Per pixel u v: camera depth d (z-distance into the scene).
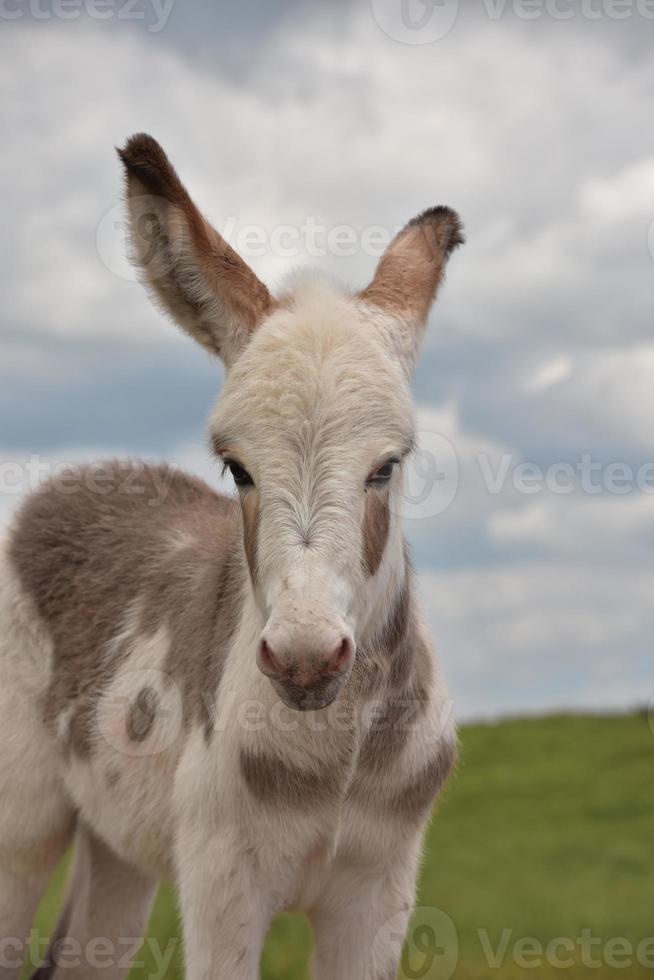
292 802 4.08
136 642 4.81
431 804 4.38
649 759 21.41
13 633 5.23
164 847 4.66
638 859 15.34
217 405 3.79
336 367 3.67
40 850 5.13
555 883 14.08
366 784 4.14
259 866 4.16
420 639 4.39
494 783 20.30
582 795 19.16
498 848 16.19
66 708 4.96
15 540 5.43
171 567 4.93
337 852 4.22
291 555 3.51
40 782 5.07
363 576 3.66
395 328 3.97
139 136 3.95
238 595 4.38
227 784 4.10
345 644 3.44
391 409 3.70
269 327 3.80
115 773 4.72
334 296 4.01
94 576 5.16
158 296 4.07
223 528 5.06
